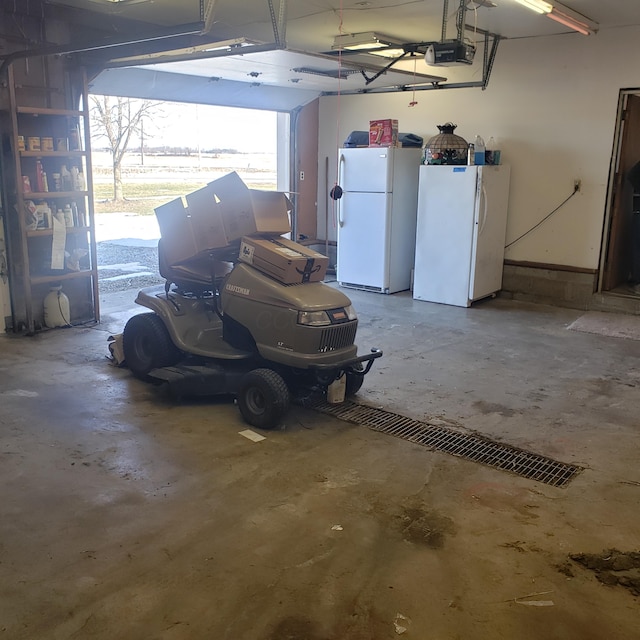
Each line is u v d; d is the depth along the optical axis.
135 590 2.25
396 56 6.69
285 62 6.08
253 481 3.06
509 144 7.29
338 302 3.74
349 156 7.52
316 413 3.95
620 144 6.80
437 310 6.82
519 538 2.63
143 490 2.95
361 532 2.65
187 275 4.14
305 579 2.33
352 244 7.74
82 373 4.56
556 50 6.77
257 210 3.86
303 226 9.16
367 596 2.25
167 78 6.72
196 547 2.51
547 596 2.27
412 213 7.75
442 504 2.90
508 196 7.33
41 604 2.16
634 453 3.46
